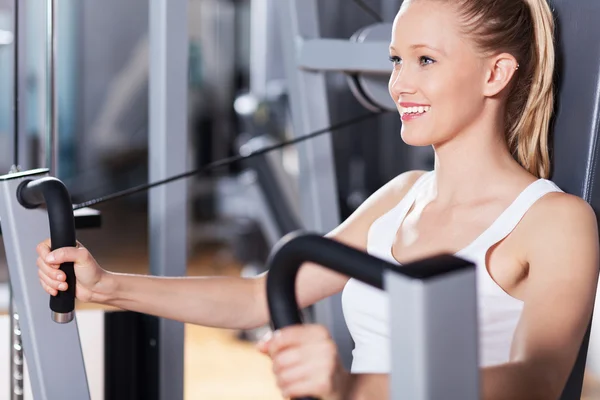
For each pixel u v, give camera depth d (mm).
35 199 1292
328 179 1994
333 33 4473
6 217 1321
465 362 674
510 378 1047
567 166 1422
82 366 1373
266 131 4457
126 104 6258
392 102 1878
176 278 1453
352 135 4465
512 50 1337
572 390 1369
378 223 1499
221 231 5906
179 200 1838
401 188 1552
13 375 1624
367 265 704
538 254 1256
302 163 1994
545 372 1093
